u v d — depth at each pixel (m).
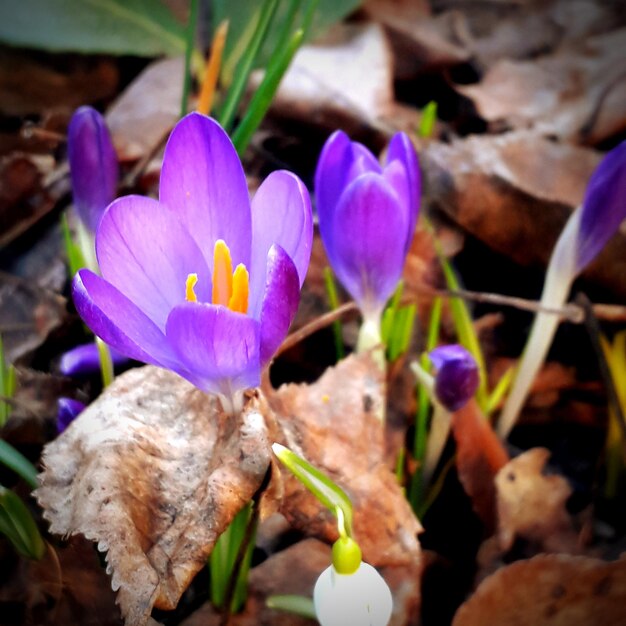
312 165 0.30
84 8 0.29
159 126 0.29
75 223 0.26
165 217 0.13
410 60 0.36
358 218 0.16
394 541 0.17
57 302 0.24
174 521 0.14
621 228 0.25
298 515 0.17
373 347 0.19
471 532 0.21
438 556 0.19
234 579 0.16
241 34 0.28
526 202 0.26
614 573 0.17
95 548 0.16
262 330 0.12
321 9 0.30
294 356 0.25
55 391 0.20
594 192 0.19
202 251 0.14
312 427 0.18
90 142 0.19
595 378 0.25
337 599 0.12
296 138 0.31
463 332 0.22
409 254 0.26
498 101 0.33
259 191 0.13
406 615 0.18
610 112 0.32
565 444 0.25
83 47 0.30
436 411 0.20
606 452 0.23
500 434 0.23
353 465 0.18
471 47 0.36
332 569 0.12
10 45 0.32
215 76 0.23
